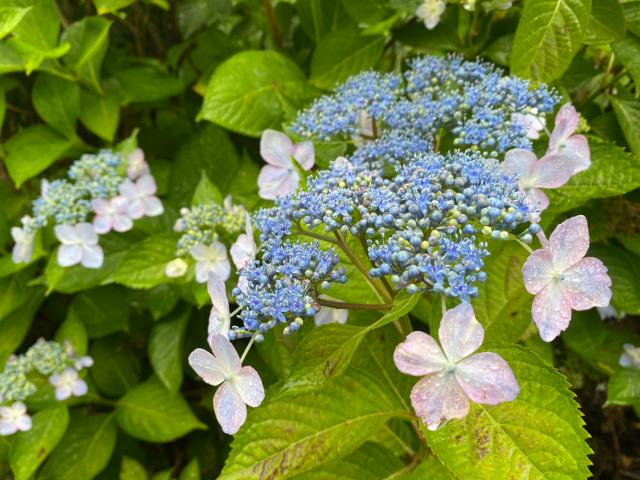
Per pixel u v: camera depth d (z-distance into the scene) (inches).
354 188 9.2
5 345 16.8
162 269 14.6
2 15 13.0
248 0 18.8
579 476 7.7
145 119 20.0
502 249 10.0
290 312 8.3
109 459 16.7
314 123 12.1
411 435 12.7
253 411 10.1
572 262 7.8
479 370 7.1
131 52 20.7
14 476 16.4
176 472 18.5
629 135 12.9
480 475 8.0
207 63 18.5
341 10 16.6
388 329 12.2
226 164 17.1
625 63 12.3
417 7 14.2
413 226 8.3
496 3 13.2
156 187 16.5
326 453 10.0
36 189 18.8
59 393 16.2
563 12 11.1
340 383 10.4
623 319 18.4
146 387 16.7
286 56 17.2
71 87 16.2
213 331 8.8
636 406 14.7
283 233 9.0
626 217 13.7
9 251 18.1
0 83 17.1
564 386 8.1
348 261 10.6
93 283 16.0
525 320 10.0
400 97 12.5
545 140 12.0
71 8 19.1
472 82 12.0
